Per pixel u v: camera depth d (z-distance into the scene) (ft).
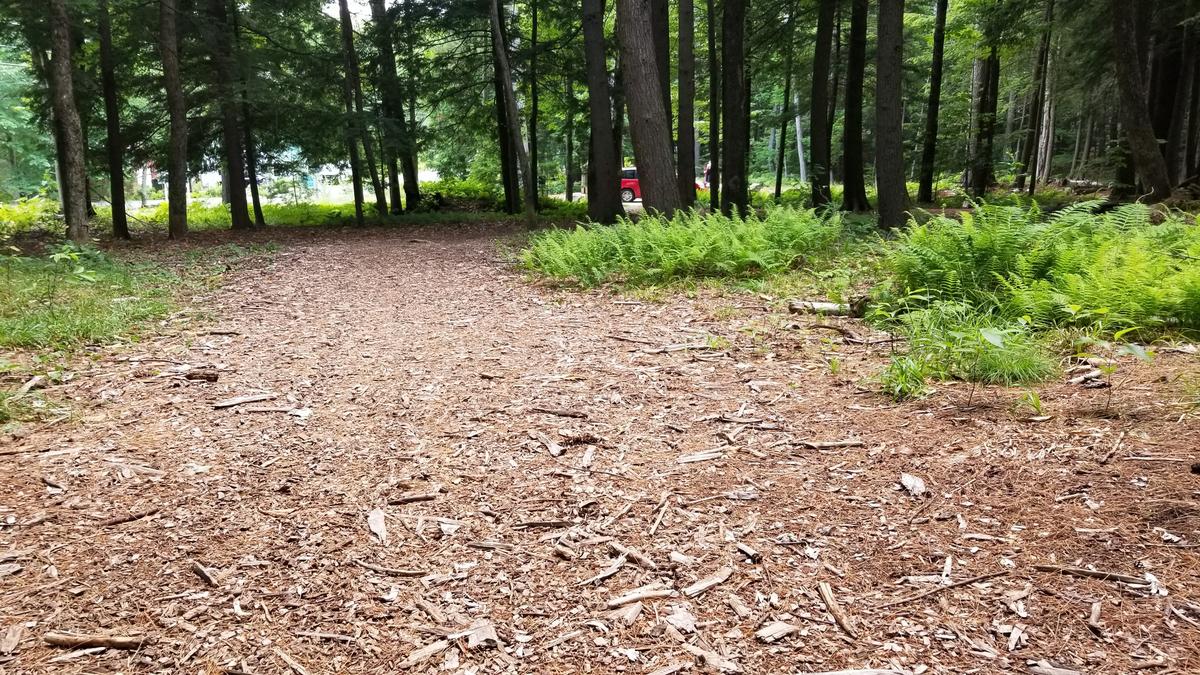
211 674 6.97
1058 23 52.06
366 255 42.29
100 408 14.61
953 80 102.68
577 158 102.58
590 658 7.09
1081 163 92.79
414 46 68.95
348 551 9.13
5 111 99.71
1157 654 6.64
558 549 9.05
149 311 23.59
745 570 8.43
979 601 7.59
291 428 13.48
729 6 42.47
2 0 42.57
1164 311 16.42
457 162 98.78
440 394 15.25
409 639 7.43
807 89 83.92
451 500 10.45
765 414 13.23
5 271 29.19
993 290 19.34
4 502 10.50
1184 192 37.40
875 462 10.93
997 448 10.96
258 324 22.98
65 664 7.12
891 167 36.22
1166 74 53.72
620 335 19.98
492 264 37.11
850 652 6.98
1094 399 12.62
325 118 61.82
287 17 61.46
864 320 19.67
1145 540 8.33
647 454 11.79
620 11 37.86
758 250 28.02
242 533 9.62
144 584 8.46
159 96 58.29
